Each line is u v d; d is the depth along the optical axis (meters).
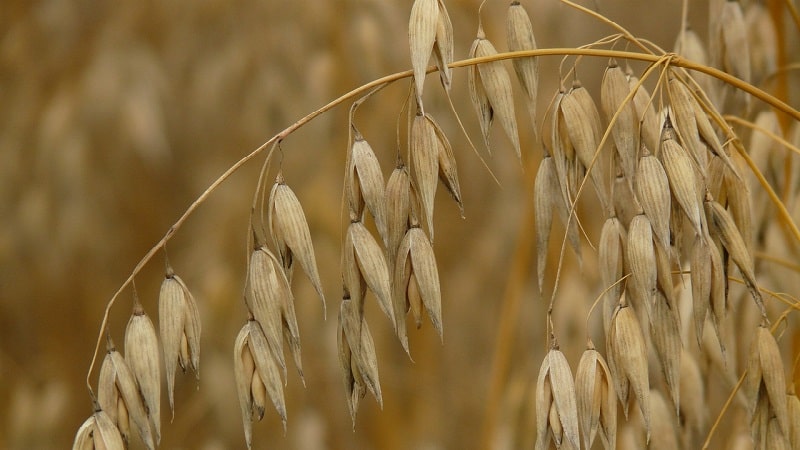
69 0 0.98
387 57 0.84
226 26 0.93
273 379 0.55
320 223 0.84
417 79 0.54
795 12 0.61
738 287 0.62
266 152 0.89
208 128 0.94
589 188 0.75
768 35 0.63
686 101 0.55
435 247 0.91
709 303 0.56
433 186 0.55
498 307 0.87
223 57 0.91
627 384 0.55
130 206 0.96
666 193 0.54
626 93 0.56
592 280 0.71
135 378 0.55
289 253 0.55
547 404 0.55
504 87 0.56
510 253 0.88
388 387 0.81
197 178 0.94
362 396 0.56
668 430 0.60
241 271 0.87
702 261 0.55
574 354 0.70
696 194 0.54
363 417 0.83
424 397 0.83
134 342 0.55
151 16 0.97
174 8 0.95
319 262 0.83
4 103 0.98
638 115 0.56
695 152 0.55
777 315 0.62
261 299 0.55
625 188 0.57
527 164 0.77
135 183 0.96
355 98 0.85
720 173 0.57
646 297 0.55
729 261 0.57
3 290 0.95
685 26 0.61
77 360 0.94
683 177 0.54
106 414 0.55
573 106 0.56
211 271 0.85
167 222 0.97
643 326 0.57
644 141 0.56
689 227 0.60
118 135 0.94
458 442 0.83
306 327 0.83
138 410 0.55
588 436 0.55
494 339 0.86
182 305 0.55
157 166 0.96
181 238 0.97
